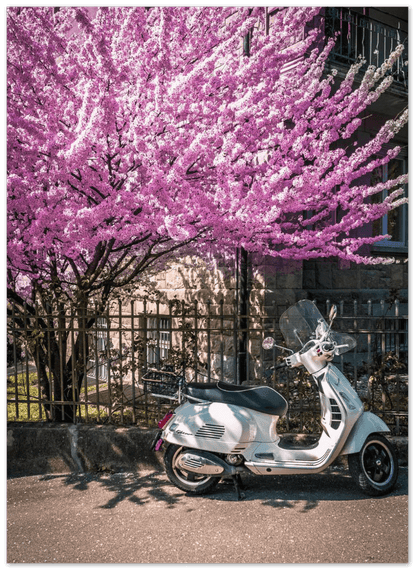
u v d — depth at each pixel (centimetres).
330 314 423
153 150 367
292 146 512
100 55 356
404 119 527
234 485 423
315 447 409
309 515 371
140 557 316
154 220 397
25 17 455
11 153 387
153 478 463
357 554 312
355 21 969
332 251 620
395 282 1032
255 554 315
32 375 918
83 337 523
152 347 525
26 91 422
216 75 438
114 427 501
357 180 939
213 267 879
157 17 441
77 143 344
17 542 342
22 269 491
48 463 496
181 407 423
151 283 737
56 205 424
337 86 838
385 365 498
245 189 475
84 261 555
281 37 453
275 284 773
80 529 361
